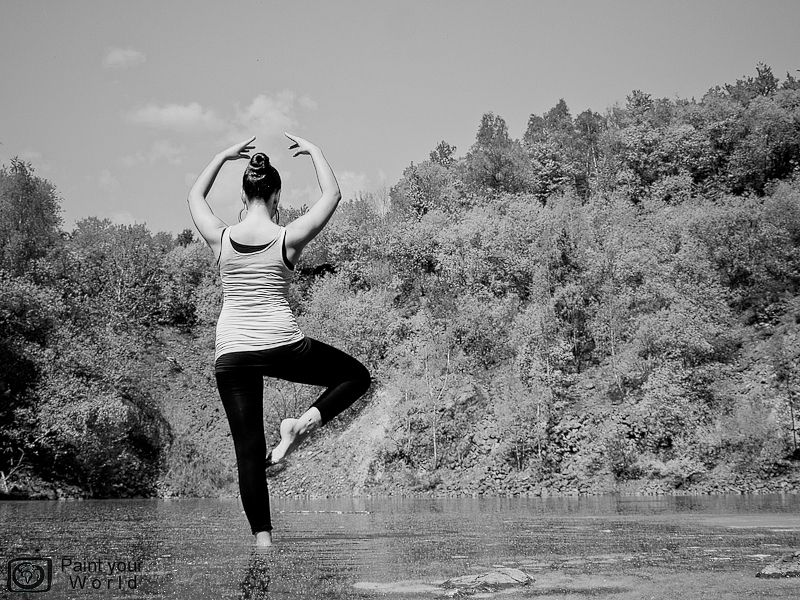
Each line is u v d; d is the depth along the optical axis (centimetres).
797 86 4891
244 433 317
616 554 323
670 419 1730
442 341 2088
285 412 2003
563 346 1988
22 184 2667
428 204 3294
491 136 4466
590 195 3778
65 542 389
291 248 309
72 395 1834
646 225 2478
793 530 489
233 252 307
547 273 2200
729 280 2281
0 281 2022
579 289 2112
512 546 368
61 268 2712
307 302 2466
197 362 2548
